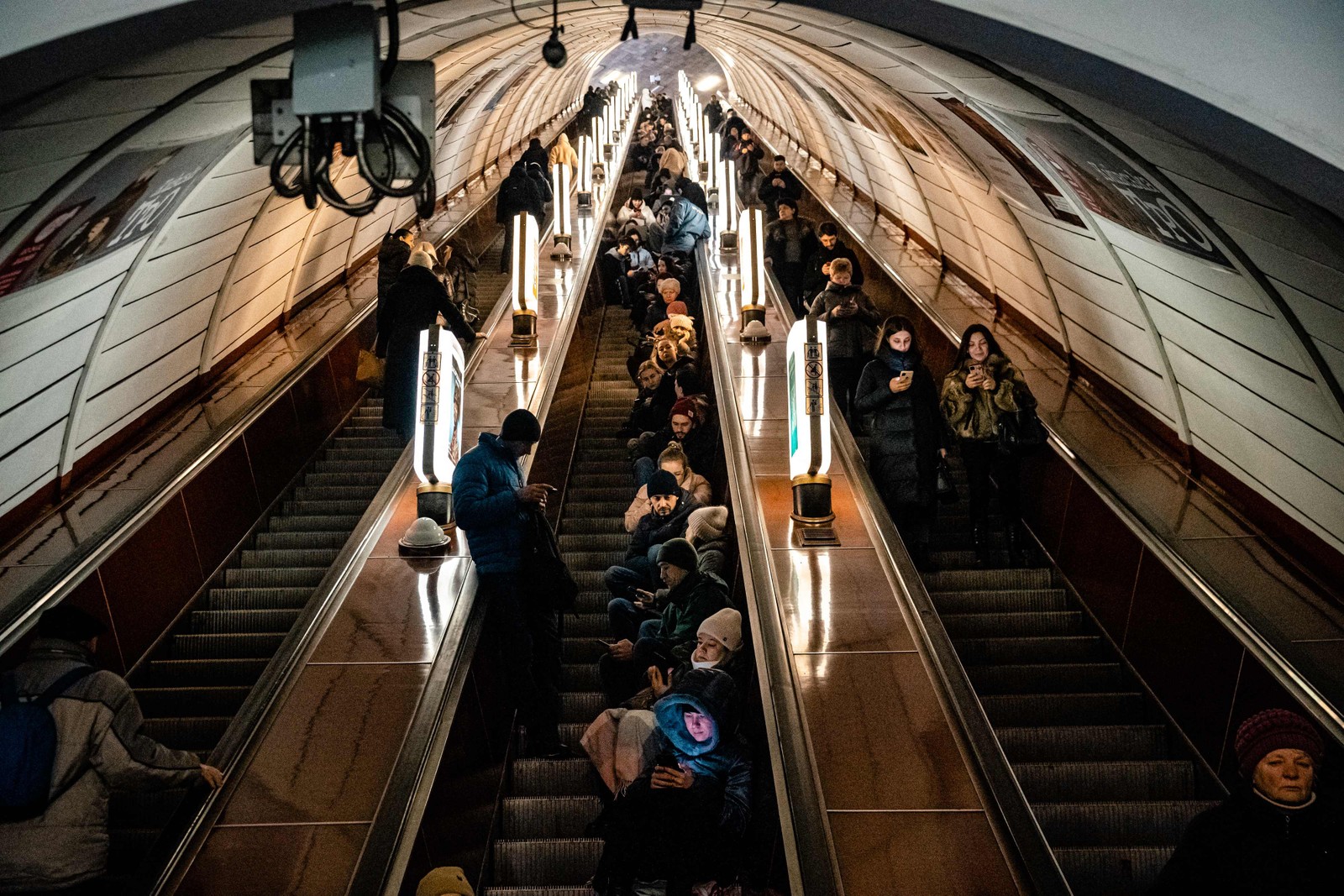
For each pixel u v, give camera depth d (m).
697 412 8.34
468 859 4.85
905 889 4.06
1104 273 7.60
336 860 4.19
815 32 7.82
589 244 15.41
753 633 5.61
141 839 5.00
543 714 5.77
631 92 42.91
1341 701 4.39
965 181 10.30
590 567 8.09
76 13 3.23
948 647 5.45
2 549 5.92
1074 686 6.28
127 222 6.07
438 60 9.08
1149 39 3.63
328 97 3.64
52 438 6.60
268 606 7.30
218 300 8.90
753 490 7.33
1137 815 5.04
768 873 4.59
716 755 4.40
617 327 14.81
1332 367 5.20
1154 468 7.02
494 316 11.40
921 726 4.93
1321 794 3.55
